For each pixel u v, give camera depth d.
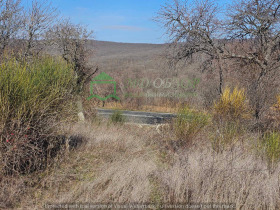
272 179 4.32
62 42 8.66
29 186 3.96
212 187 3.91
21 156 4.16
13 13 7.14
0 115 3.90
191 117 6.55
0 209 3.34
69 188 4.01
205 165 4.51
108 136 6.97
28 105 4.20
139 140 7.02
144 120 12.35
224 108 7.39
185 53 8.70
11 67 4.28
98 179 4.22
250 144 6.10
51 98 4.63
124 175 4.32
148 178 4.53
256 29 8.51
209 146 5.97
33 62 5.30
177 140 6.32
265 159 5.21
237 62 9.45
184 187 3.94
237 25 8.44
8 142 3.87
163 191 4.08
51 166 4.68
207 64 9.12
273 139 5.40
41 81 4.65
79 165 4.94
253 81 8.52
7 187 3.72
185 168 4.47
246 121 7.17
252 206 3.75
